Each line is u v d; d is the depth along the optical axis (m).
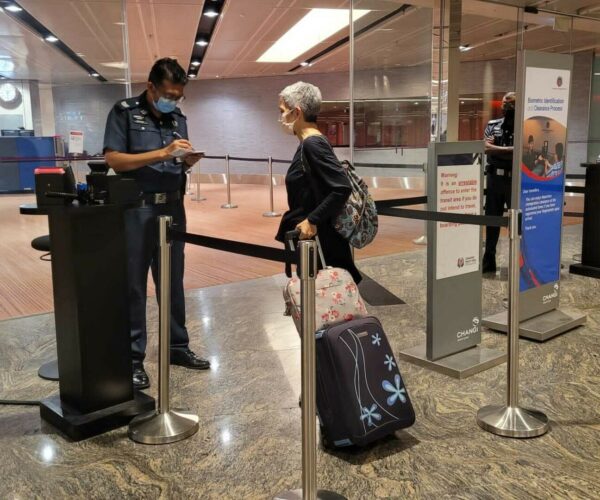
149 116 3.10
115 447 2.54
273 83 16.84
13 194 6.40
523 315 4.05
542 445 2.51
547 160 3.95
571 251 6.78
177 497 2.17
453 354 3.51
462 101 11.90
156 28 9.56
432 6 6.01
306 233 2.57
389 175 6.67
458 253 3.43
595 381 3.20
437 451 2.47
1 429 2.71
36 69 6.04
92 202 2.64
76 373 2.68
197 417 2.74
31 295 5.05
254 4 8.04
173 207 3.22
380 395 2.46
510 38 8.88
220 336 4.02
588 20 6.91
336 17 8.88
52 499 2.16
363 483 2.24
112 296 2.70
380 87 6.25
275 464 2.39
